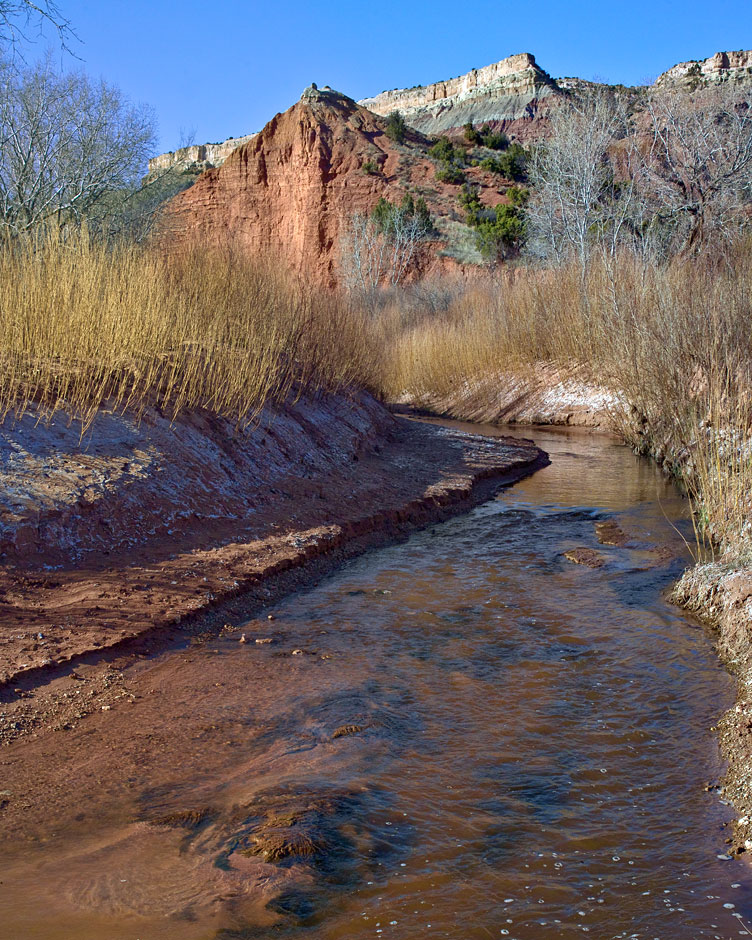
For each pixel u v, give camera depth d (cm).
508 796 377
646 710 469
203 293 1112
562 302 2159
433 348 2444
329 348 1328
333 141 5525
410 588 698
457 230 4972
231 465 884
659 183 2834
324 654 549
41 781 389
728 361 1055
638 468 1312
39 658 502
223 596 632
